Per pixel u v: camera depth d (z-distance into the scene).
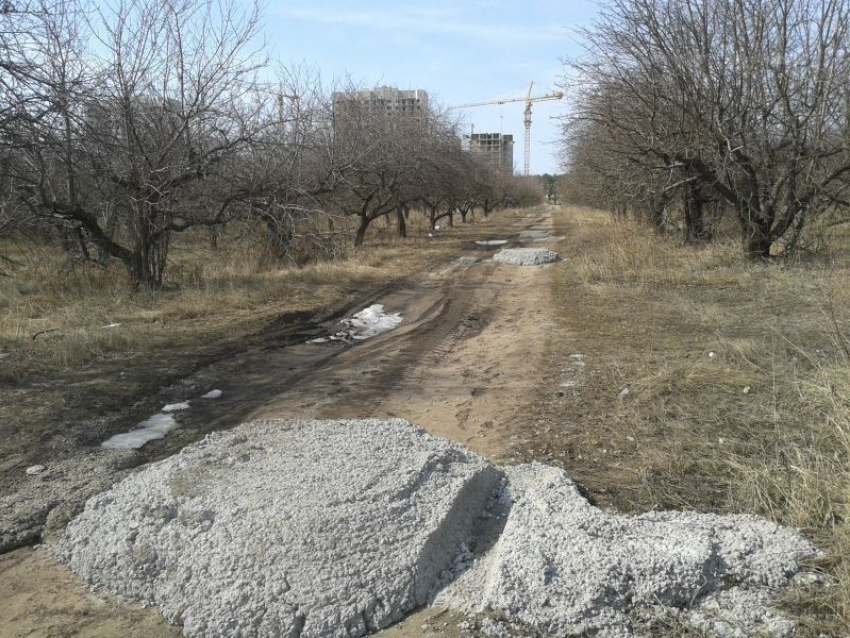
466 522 3.50
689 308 9.17
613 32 13.12
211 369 6.91
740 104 12.30
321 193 15.35
